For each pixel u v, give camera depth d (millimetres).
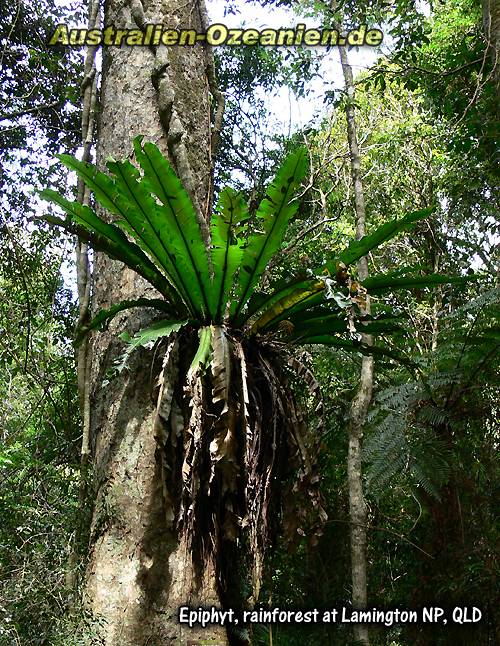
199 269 2645
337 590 4898
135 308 2984
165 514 2607
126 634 2504
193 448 2623
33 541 3229
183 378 2744
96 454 2941
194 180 3303
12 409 6125
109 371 2557
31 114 6219
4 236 6035
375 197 8242
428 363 4547
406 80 5512
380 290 3139
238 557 2926
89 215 2680
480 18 6086
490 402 4453
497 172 5559
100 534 2723
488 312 4242
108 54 3604
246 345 2955
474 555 4172
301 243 6434
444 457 4078
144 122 3299
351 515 4375
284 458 3012
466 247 7781
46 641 2666
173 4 3570
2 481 4273
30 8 6070
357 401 4559
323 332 3207
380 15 5078
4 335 5703
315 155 7500
